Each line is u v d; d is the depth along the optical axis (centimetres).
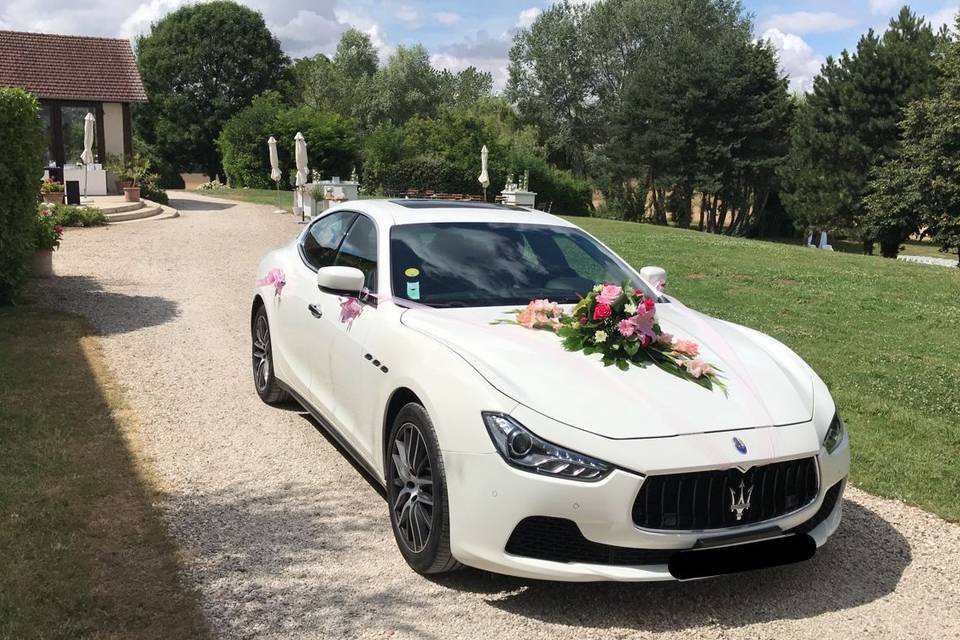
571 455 304
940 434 582
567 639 310
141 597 322
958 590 362
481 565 319
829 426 358
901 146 4116
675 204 5256
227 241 1561
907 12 4525
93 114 2636
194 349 736
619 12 5672
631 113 5181
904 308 1155
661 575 308
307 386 503
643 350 363
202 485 443
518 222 505
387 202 527
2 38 2650
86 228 1672
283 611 320
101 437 500
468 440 319
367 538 389
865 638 320
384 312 412
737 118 4869
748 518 319
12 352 675
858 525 430
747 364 379
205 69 5894
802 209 4566
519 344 363
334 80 6322
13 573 330
